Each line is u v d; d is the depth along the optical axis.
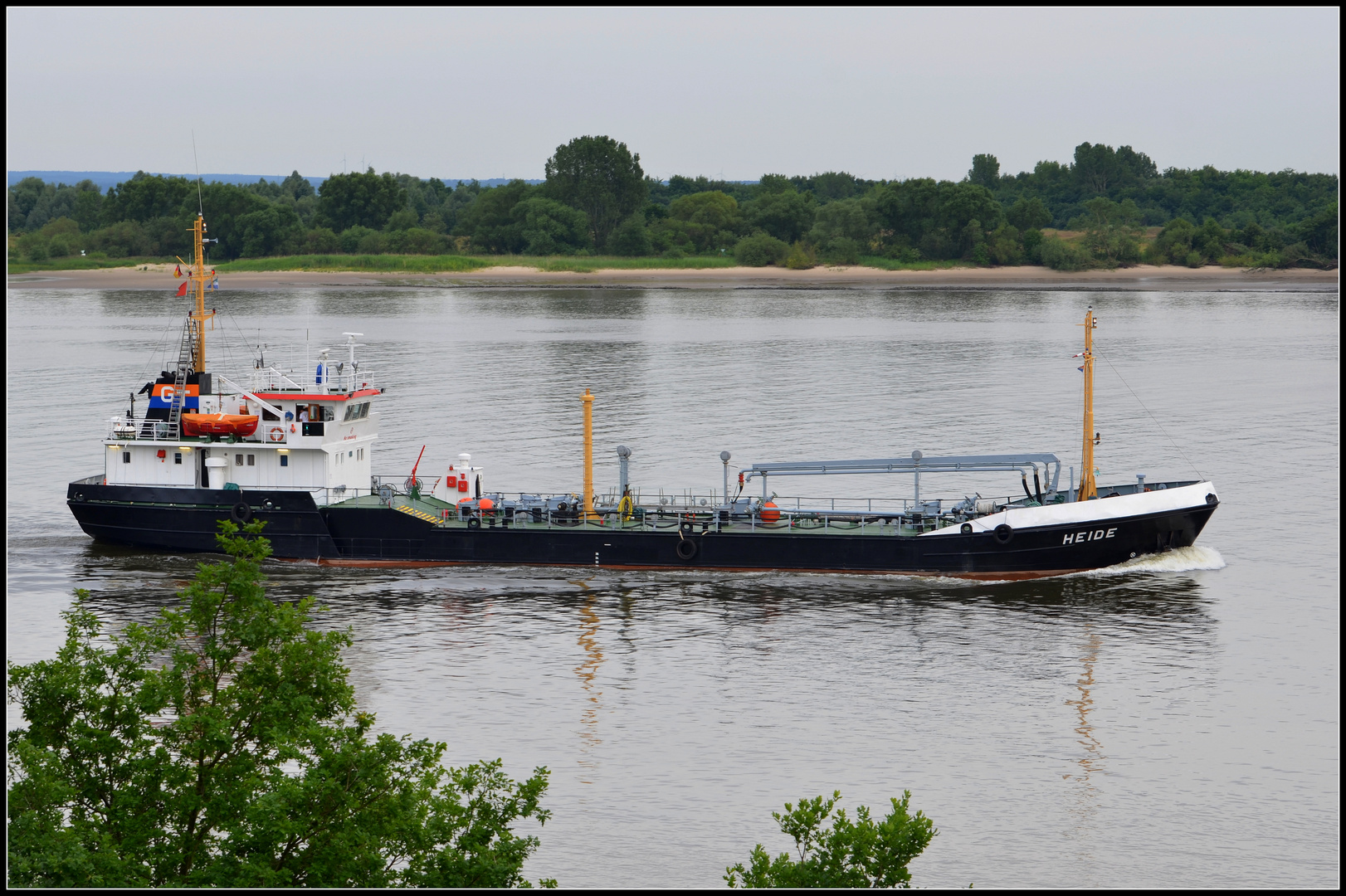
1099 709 83.75
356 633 97.38
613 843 68.25
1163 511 109.94
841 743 79.06
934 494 138.62
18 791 51.22
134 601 104.50
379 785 55.09
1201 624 98.62
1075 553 109.19
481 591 107.25
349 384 118.12
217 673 58.19
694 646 94.81
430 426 172.62
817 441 163.75
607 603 104.19
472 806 57.31
